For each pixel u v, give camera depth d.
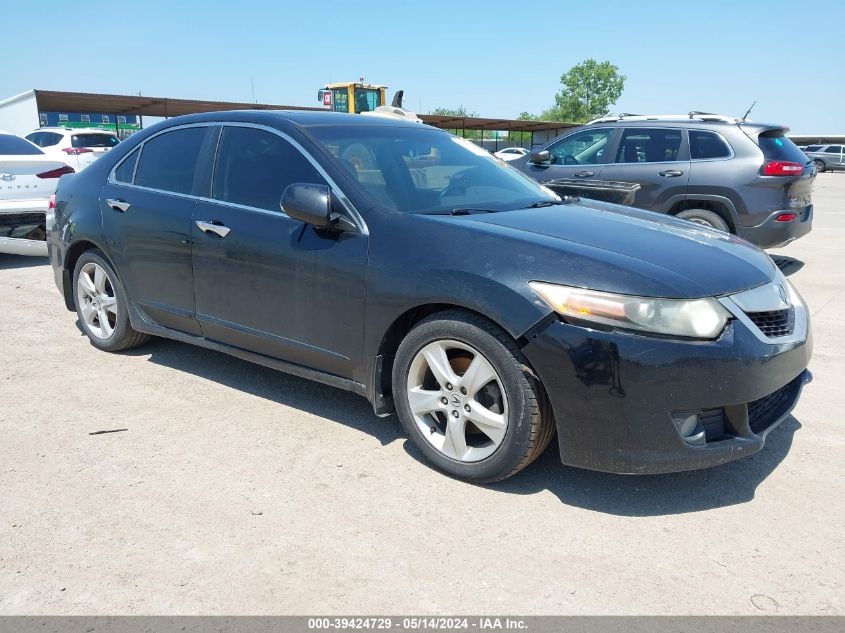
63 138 15.82
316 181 3.42
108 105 25.61
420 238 3.03
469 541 2.60
